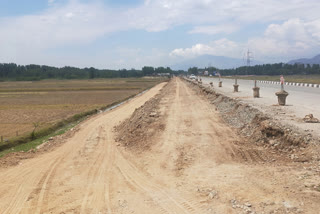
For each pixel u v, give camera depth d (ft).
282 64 561.43
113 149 44.70
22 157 42.80
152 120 63.87
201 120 62.23
